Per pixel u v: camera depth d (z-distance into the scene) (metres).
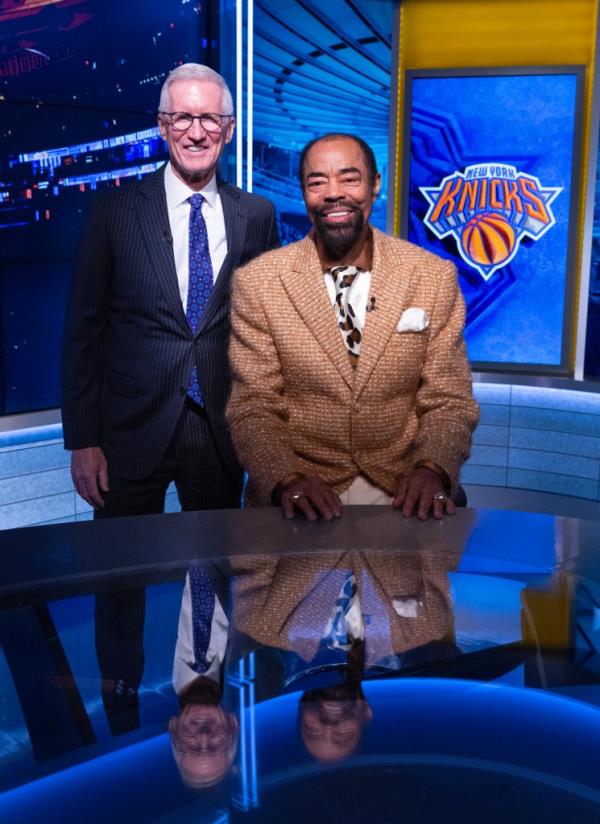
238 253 2.45
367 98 4.79
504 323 4.72
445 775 0.70
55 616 0.99
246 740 0.75
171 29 4.18
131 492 2.50
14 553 1.22
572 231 4.54
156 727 0.76
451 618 0.99
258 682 0.84
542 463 4.72
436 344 1.88
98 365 2.50
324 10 4.55
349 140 1.78
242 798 0.68
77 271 2.43
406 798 0.68
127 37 3.98
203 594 1.06
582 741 0.75
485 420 4.78
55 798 0.67
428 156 4.67
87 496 2.51
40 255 3.80
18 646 0.91
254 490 1.81
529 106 4.49
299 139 4.74
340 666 0.87
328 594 1.06
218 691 0.82
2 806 0.67
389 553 1.23
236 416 1.82
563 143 4.48
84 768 0.71
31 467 3.83
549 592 1.07
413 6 4.58
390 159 4.75
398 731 0.76
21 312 3.79
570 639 0.93
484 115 4.55
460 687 0.83
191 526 1.35
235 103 4.43
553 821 0.65
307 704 0.80
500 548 1.25
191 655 0.89
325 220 1.77
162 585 1.09
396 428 1.86
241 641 0.93
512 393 4.71
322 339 1.81
